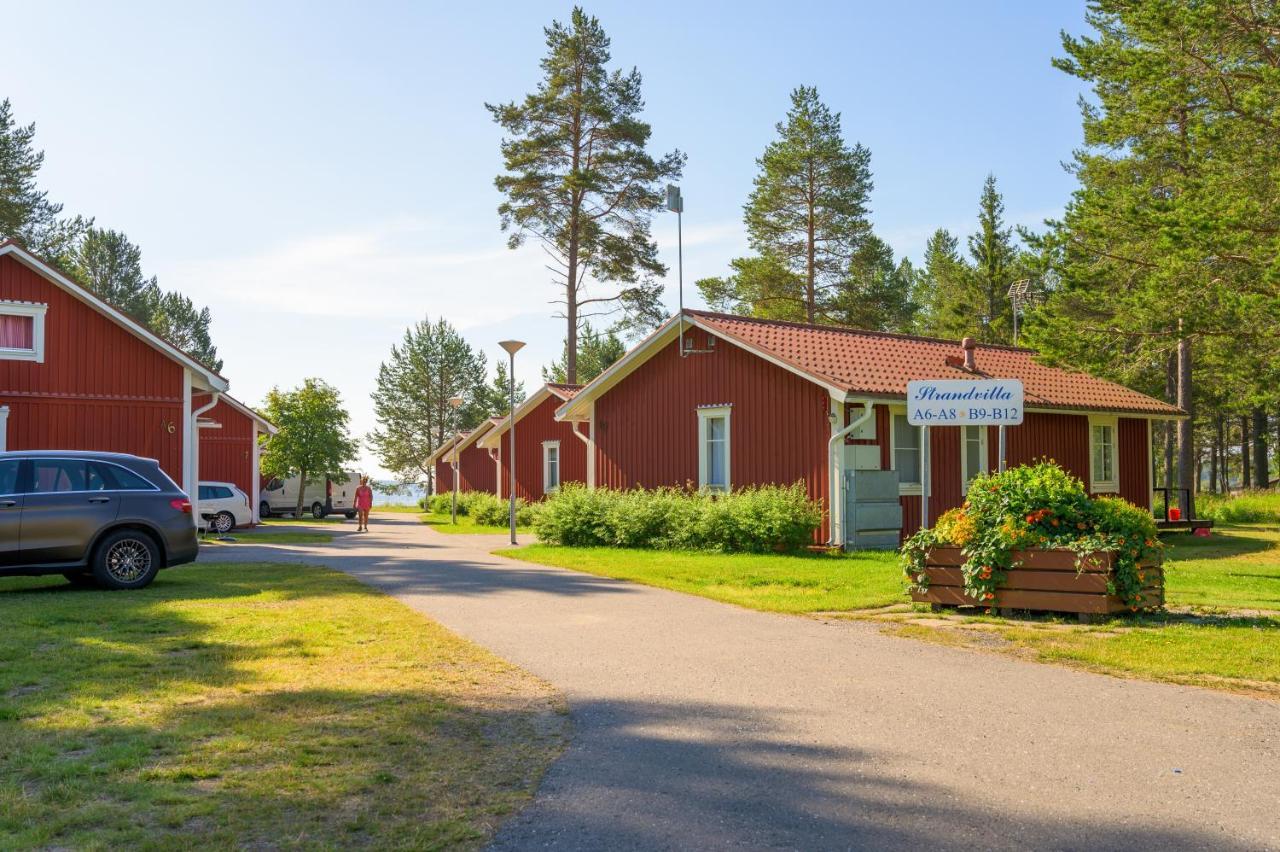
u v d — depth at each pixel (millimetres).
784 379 19953
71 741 5660
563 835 4457
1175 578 14977
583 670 7914
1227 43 21781
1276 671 7719
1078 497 10562
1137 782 5199
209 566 15938
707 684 7449
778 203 45781
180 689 6969
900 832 4508
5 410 20188
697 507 19672
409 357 69000
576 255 41469
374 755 5539
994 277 52188
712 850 4305
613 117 40781
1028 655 8531
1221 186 21547
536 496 35344
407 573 15047
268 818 4566
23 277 20875
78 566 12406
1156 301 21828
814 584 13383
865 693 7168
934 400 13531
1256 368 25906
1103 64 23828
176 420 22328
